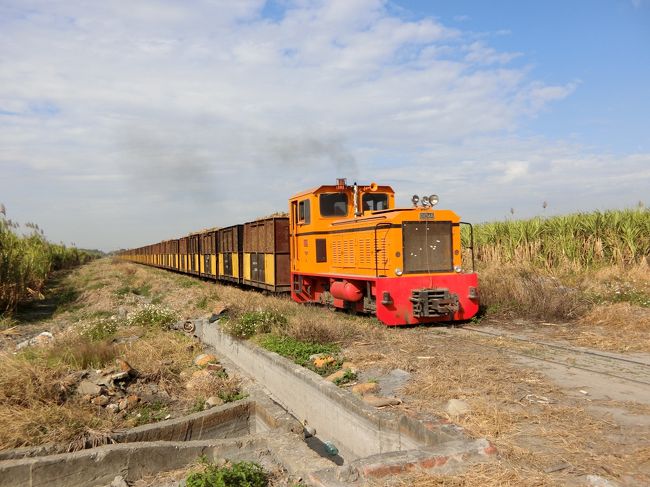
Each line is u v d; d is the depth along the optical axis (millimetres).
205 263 27859
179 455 6160
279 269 16172
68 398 7410
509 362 7383
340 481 3975
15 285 16438
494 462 4074
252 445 6316
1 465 5348
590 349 8148
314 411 6887
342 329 9711
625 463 4004
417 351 8305
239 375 9469
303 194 14312
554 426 4840
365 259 11594
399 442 5227
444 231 11344
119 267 40750
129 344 10305
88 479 5711
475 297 11086
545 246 16906
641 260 14773
